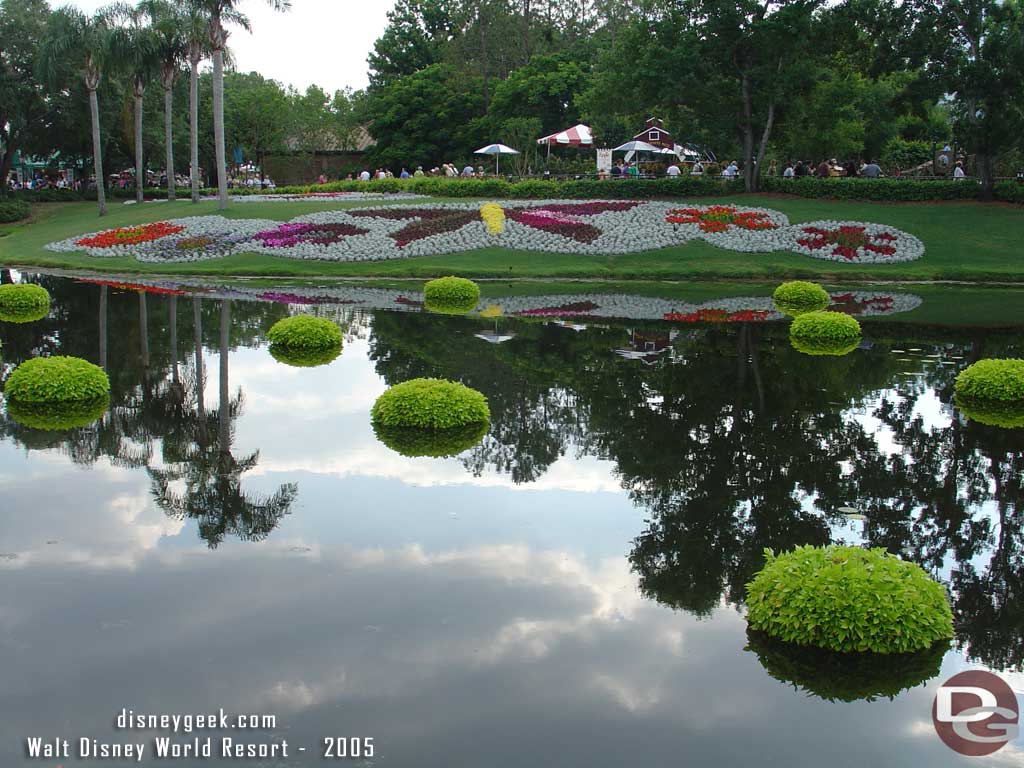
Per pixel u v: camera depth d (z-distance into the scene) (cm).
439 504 869
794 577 636
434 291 2348
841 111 3784
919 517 851
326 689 553
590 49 6244
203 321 1947
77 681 557
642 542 785
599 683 566
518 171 4794
